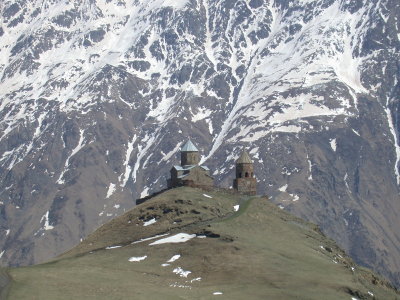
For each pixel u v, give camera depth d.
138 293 182.38
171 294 184.75
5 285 179.75
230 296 185.75
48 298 172.25
